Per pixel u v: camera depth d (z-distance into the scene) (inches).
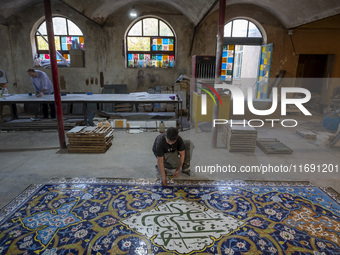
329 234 107.8
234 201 132.4
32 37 347.6
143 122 271.6
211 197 135.7
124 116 306.2
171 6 340.5
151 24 358.0
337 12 240.5
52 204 126.9
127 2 330.3
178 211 122.6
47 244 100.0
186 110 347.9
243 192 141.4
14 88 358.0
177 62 362.9
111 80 363.9
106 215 118.7
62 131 203.6
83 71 358.9
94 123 253.9
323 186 149.2
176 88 345.7
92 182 149.6
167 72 365.1
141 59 368.5
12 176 156.9
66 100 246.8
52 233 106.2
